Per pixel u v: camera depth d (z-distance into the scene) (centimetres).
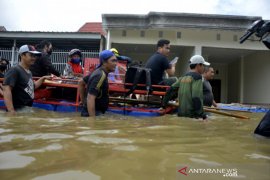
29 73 482
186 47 1557
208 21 1390
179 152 181
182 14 1378
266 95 1619
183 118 418
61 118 373
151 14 1384
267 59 1612
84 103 431
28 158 159
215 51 1639
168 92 481
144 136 238
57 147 187
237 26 1390
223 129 303
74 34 1407
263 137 250
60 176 131
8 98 441
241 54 1738
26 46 471
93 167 144
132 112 487
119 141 211
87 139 216
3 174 133
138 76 497
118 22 1428
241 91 1850
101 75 415
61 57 1405
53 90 560
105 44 1488
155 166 148
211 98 559
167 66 547
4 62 699
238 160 166
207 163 157
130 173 136
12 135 228
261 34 275
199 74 448
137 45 1538
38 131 251
